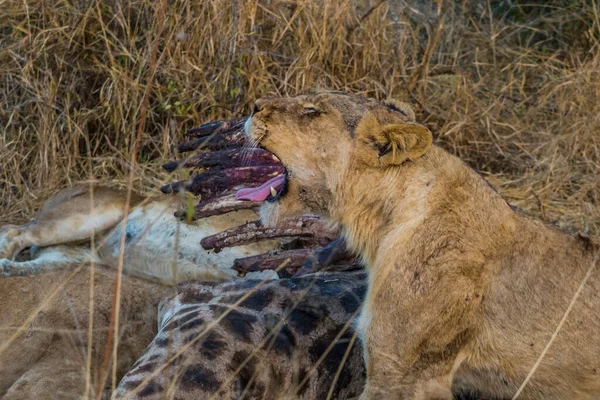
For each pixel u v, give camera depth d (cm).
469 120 1271
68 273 908
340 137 738
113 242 1088
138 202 1113
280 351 766
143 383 712
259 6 1252
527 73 1404
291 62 1262
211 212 909
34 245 1091
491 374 730
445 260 707
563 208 1152
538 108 1309
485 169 1257
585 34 1409
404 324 710
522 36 1494
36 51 1234
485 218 720
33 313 815
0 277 897
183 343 754
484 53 1418
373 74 1283
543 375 717
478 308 714
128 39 1256
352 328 796
